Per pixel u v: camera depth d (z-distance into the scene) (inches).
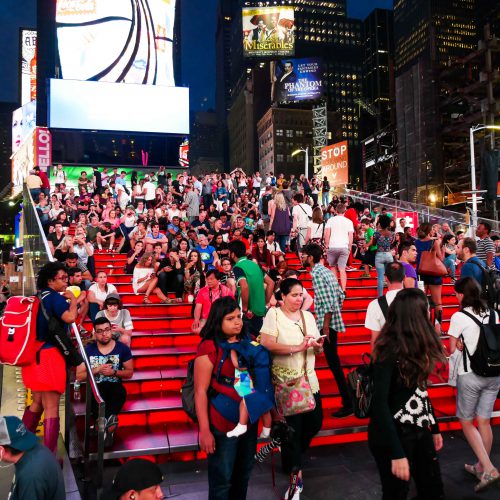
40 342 189.0
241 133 7372.1
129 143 1718.8
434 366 122.2
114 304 263.9
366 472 193.0
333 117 6166.3
